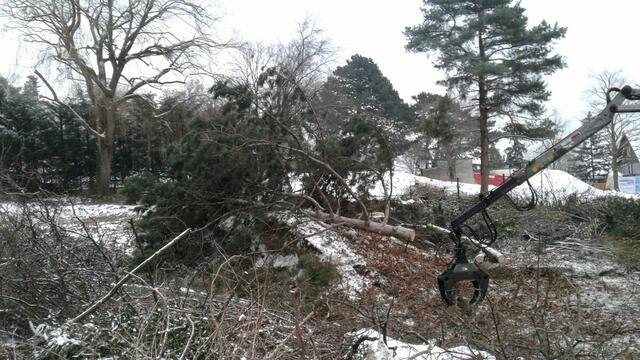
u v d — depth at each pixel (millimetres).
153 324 4527
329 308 5996
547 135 27453
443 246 11805
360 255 10164
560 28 26016
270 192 10211
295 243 9703
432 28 27547
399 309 7219
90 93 28047
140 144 30016
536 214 14203
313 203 11016
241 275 6645
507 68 25078
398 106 41812
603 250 12555
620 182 39594
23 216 6891
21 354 4207
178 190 9367
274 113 11055
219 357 3824
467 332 5457
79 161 28578
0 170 8047
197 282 7781
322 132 10844
